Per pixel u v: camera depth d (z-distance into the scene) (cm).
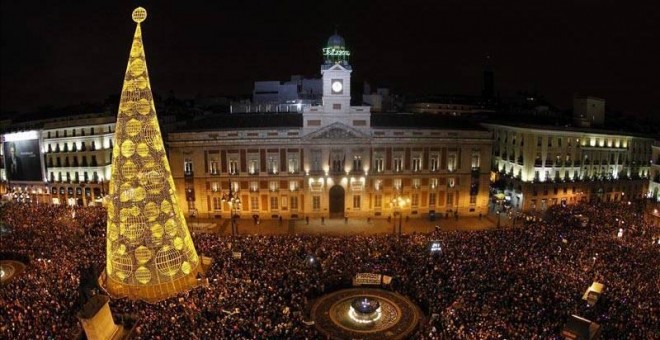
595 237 6119
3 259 5700
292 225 8131
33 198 9850
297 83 12600
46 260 5091
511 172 9800
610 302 4184
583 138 9394
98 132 9350
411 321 4591
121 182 2803
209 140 8381
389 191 8631
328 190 8544
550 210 8175
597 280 4612
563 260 5228
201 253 5291
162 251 2889
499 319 3856
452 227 8038
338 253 5562
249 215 8581
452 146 8675
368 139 8406
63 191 9656
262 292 4441
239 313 3981
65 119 9838
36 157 9675
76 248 5419
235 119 9288
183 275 2997
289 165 8462
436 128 8681
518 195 9438
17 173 9888
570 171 9381
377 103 12662
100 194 9425
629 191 9956
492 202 9669
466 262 5119
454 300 4359
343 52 8325
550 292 4391
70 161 9525
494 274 4803
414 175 8638
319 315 4703
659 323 3853
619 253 5453
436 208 8806
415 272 5097
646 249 5666
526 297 4272
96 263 4772
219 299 4188
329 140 8381
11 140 9806
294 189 8544
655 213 7762
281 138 8362
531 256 5309
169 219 2920
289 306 4425
